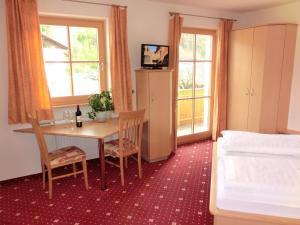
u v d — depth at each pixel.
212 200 1.71
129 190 2.88
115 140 3.36
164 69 3.62
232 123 4.51
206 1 3.67
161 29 3.83
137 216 2.39
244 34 4.05
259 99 3.95
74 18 3.24
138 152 3.14
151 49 3.59
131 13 3.53
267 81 3.84
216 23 4.33
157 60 3.68
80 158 2.84
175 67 3.89
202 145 4.45
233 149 2.23
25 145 3.12
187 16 4.02
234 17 4.51
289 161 1.98
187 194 2.78
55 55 3.24
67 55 3.31
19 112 2.88
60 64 3.29
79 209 2.51
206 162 3.69
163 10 3.79
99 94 3.34
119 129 2.88
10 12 2.66
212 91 4.67
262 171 1.80
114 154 3.02
